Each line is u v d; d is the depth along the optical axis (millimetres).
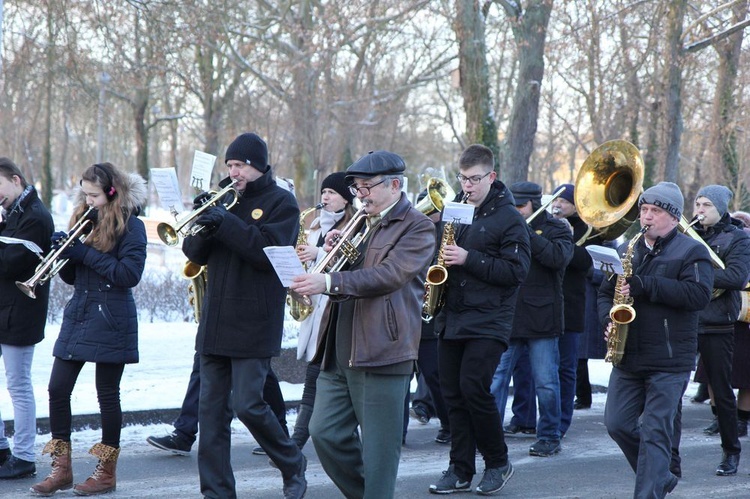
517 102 18328
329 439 4715
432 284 5902
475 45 18969
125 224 5750
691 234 6801
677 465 6043
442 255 5895
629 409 5527
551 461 7152
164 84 27406
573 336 7848
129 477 6312
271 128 31203
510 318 5945
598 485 6453
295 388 9125
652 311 5402
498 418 5980
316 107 29547
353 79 32281
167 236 5023
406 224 4656
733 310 6781
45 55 22453
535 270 7262
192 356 10398
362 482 4820
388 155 4688
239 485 6227
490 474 6051
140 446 7184
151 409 7844
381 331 4551
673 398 5387
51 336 11125
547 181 51031
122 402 8000
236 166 5242
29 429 6129
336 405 4754
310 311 6523
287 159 32531
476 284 5879
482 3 19078
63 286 13641
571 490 6305
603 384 10156
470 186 6066
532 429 8148
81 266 5770
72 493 5852
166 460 6793
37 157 51281
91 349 5648
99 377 5805
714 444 7906
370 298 4582
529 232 6531
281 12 28594
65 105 34438
